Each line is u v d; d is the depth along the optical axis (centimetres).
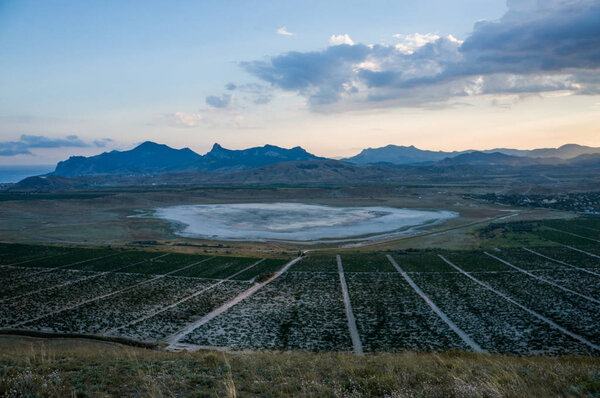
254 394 1291
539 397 1108
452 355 2575
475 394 1102
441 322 4712
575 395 1138
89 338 4216
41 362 1758
